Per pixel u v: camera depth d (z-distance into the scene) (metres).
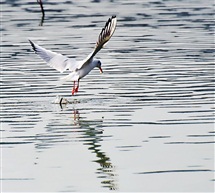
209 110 18.31
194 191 13.49
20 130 17.08
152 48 26.73
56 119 17.94
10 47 27.28
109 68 23.38
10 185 13.87
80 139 16.41
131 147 15.80
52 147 15.91
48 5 39.06
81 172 14.48
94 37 29.12
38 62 24.52
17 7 38.34
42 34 30.02
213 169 14.45
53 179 14.14
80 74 18.64
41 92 20.47
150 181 13.97
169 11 36.25
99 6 38.28
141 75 22.28
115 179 14.09
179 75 22.16
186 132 16.67
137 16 34.72
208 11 36.03
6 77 22.31
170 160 14.97
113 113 18.33
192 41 28.02
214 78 21.66
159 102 19.17
